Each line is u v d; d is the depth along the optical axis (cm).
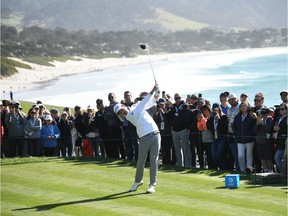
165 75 10550
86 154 2270
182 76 10062
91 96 7162
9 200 1505
